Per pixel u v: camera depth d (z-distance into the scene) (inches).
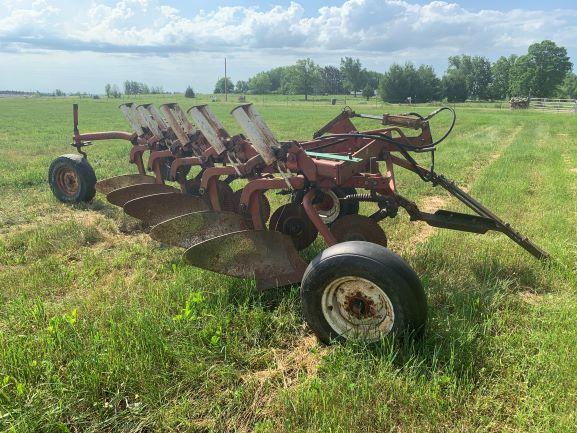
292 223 235.6
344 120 250.2
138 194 288.4
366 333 148.0
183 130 264.8
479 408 121.0
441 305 178.4
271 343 157.1
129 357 142.2
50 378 132.0
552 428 111.0
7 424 117.6
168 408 126.3
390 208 206.5
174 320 160.2
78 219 309.1
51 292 197.9
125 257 232.5
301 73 4970.5
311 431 112.9
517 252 226.1
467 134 894.4
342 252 144.9
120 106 315.3
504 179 417.1
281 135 835.4
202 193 226.7
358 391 124.3
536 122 1237.1
